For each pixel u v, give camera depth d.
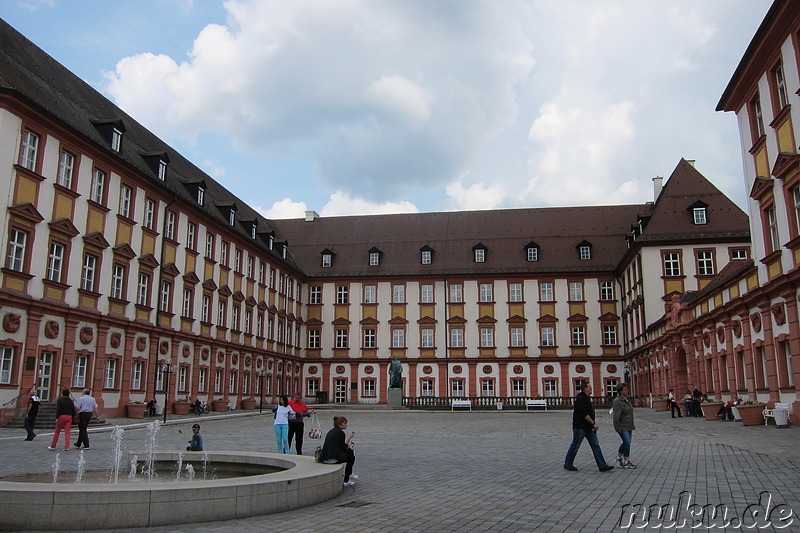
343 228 69.94
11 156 27.44
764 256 25.72
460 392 62.34
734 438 20.64
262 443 21.80
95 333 32.75
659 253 49.56
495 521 9.05
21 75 30.42
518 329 62.56
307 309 65.69
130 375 35.53
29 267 28.16
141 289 37.12
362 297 65.00
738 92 27.81
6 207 27.08
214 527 8.70
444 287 64.19
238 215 52.94
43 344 28.98
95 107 37.81
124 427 28.47
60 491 8.55
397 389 53.44
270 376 56.41
